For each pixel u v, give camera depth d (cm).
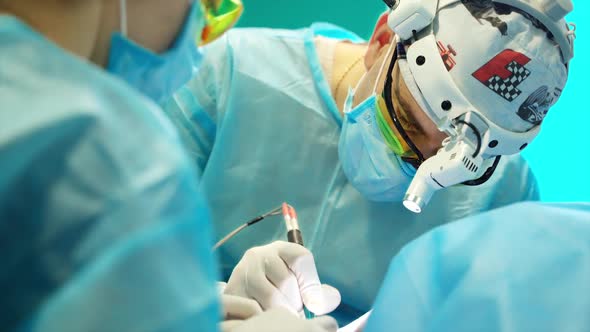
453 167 108
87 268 43
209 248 50
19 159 43
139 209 45
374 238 143
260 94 149
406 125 118
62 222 44
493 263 59
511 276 58
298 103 149
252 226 146
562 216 62
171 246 46
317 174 147
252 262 116
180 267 46
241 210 146
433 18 110
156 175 46
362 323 108
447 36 108
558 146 167
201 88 148
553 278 57
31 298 43
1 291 43
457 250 63
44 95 46
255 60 152
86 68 50
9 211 43
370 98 122
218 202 147
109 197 44
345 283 143
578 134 163
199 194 50
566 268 57
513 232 61
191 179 49
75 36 56
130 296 43
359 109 123
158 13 65
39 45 49
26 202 44
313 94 150
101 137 45
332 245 143
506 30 105
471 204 148
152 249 45
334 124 148
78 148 45
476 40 106
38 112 45
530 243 60
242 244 145
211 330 47
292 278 113
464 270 61
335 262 142
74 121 45
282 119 149
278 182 147
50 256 43
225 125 148
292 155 147
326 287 118
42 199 44
